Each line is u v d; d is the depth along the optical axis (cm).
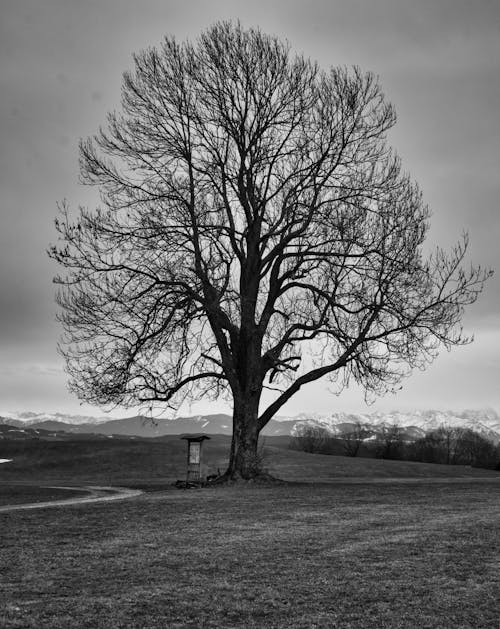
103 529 2259
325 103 4594
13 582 1479
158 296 4341
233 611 1244
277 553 1789
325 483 4841
